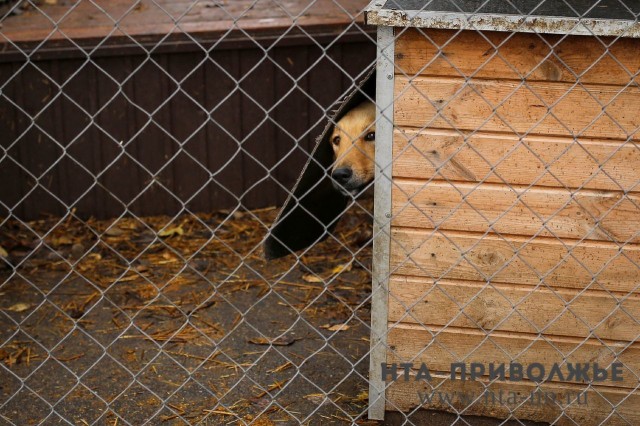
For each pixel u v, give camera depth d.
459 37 2.71
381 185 2.87
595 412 3.02
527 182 2.82
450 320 2.98
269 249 3.50
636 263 2.85
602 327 2.93
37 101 5.12
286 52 5.21
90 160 5.26
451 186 2.84
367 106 4.10
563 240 2.87
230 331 3.63
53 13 5.91
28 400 3.37
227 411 3.28
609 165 2.78
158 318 4.16
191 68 5.15
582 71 2.70
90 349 3.83
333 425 3.16
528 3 2.87
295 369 3.62
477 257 2.90
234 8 5.84
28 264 4.77
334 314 4.18
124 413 3.27
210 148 5.32
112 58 5.09
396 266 2.94
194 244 5.04
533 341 2.97
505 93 2.74
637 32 2.60
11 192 5.25
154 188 5.35
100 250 4.96
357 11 5.65
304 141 5.37
